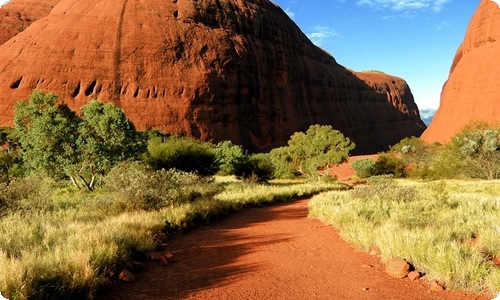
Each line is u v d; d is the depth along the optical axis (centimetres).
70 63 5788
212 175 2772
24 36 6238
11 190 1051
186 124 5997
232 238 826
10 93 5547
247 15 7875
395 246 576
